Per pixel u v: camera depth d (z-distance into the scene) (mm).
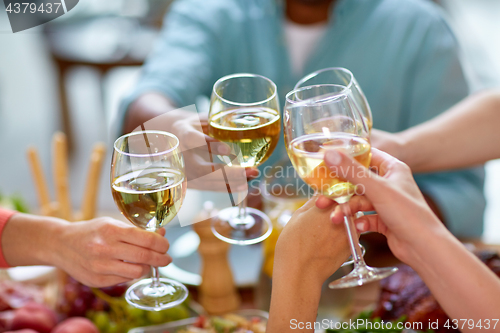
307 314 1009
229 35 1859
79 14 3396
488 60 4371
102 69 3246
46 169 3449
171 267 1313
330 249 1017
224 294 1245
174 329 1172
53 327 1188
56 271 1267
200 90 1741
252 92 1069
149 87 1549
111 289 1223
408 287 1172
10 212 1124
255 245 1376
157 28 3391
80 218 1331
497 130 1323
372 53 1773
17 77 5105
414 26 1748
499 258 1187
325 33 1790
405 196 936
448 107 1700
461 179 1601
